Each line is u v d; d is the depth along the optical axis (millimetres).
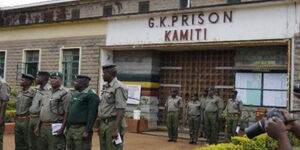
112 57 16609
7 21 25969
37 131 7656
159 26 14703
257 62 12844
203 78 14859
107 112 6754
